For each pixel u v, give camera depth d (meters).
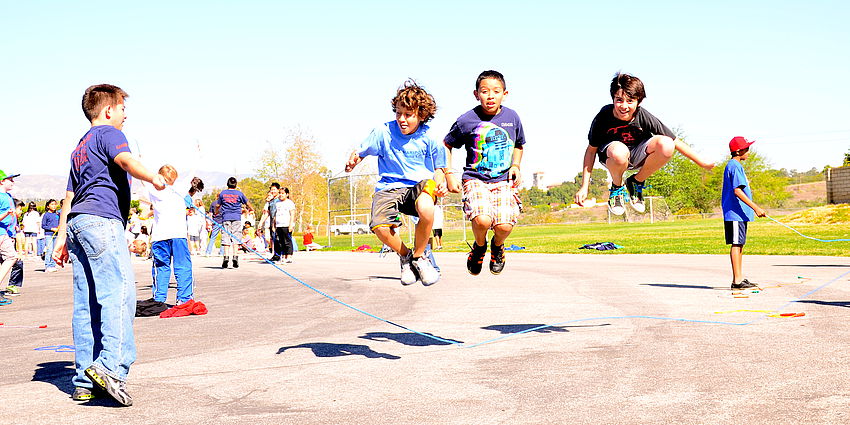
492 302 9.56
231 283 14.28
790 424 3.58
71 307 10.68
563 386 4.53
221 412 4.15
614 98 5.83
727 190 10.02
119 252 4.57
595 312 8.16
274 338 6.99
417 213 5.68
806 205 81.62
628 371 4.91
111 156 4.58
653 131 5.91
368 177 33.31
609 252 21.67
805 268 13.59
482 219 6.21
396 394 4.47
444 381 4.80
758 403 3.98
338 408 4.16
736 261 9.98
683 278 12.34
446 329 7.23
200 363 5.71
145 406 4.35
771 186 84.12
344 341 6.67
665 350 5.64
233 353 6.16
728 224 9.98
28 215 27.88
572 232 44.25
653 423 3.67
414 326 7.53
